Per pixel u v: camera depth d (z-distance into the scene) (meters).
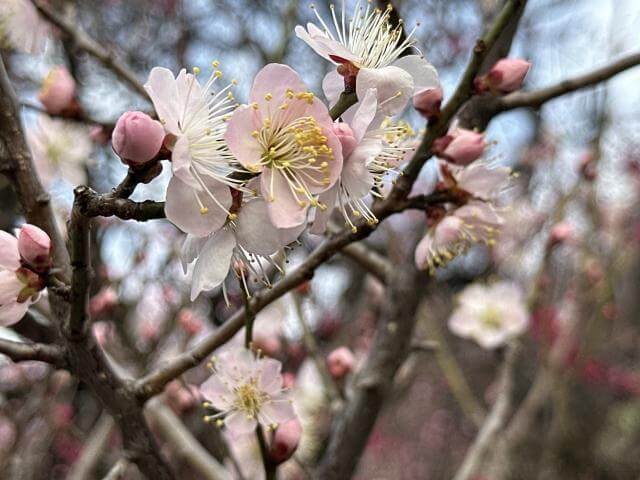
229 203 0.11
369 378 0.21
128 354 0.27
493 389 0.50
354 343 0.42
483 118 0.20
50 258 0.12
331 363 0.23
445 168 0.16
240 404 0.15
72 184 0.26
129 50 0.51
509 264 0.54
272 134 0.11
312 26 0.12
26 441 0.34
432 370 0.81
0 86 0.13
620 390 0.75
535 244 0.51
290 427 0.15
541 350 0.48
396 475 0.72
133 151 0.10
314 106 0.11
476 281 0.41
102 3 0.51
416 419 0.79
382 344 0.21
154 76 0.11
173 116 0.11
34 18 0.21
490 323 0.35
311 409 0.30
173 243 0.34
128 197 0.11
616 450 0.77
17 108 0.13
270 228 0.11
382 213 0.15
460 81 0.15
